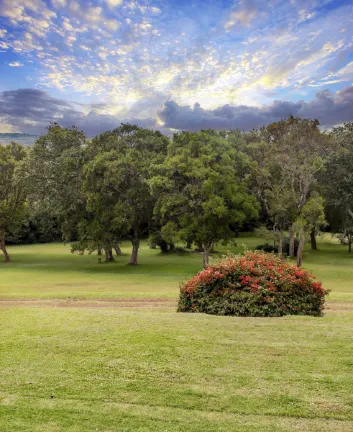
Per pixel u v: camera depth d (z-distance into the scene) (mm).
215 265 9273
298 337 6223
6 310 8984
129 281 22531
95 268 30359
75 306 12180
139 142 29844
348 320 7602
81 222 30281
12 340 6301
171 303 12188
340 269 28297
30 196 33406
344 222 37094
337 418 3854
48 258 39938
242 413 3982
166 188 24188
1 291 17984
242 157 26625
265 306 8203
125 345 5914
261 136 40969
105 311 8805
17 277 25250
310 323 7152
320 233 38125
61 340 6234
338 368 4973
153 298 13156
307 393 4344
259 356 5414
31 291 18094
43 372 5020
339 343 5906
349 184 33500
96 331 6668
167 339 6152
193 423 3811
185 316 7832
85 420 3895
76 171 30672
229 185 23562
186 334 6395
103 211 27953
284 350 5629
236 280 8875
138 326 6934
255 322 7219
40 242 58969
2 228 37656
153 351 5641
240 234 53281
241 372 4902
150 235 30062
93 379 4793
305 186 28328
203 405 4145
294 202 28219
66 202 31359
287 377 4742
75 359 5426
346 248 42688
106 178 26719
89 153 30188
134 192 26688
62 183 31609
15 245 56500
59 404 4215
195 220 23516
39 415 3994
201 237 23422
